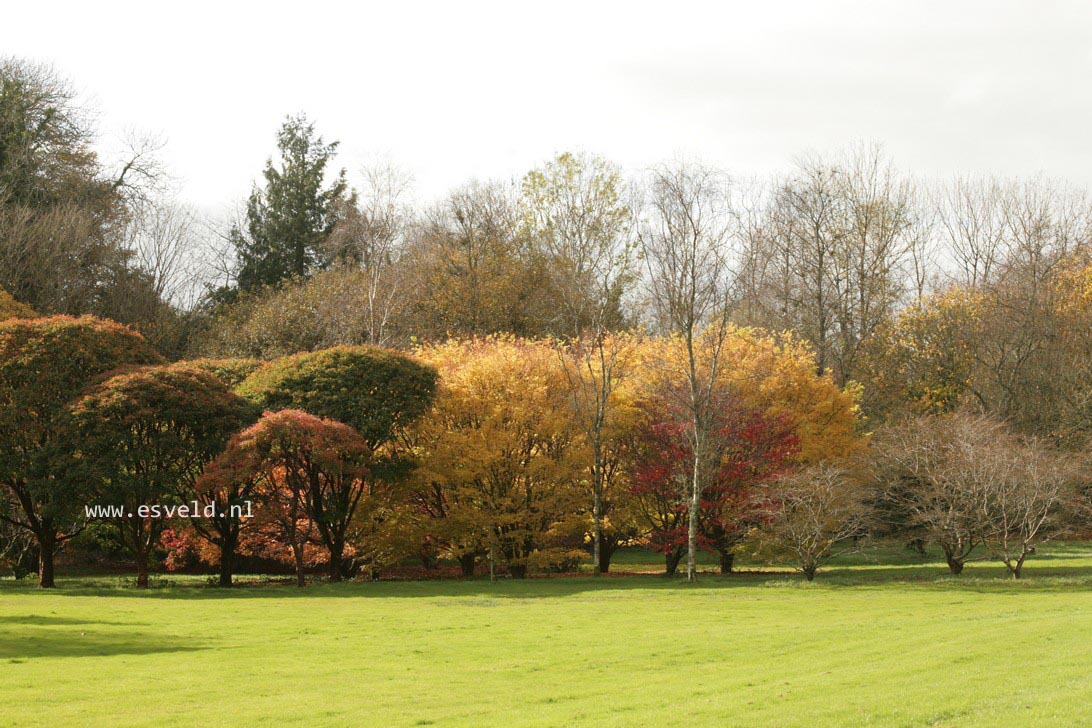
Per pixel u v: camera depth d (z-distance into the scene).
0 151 47.84
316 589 32.12
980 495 34.56
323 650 17.97
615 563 48.12
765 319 59.72
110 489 30.66
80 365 32.47
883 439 38.62
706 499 37.28
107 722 11.63
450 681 14.78
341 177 70.00
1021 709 11.02
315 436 31.62
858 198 55.75
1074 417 46.38
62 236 46.88
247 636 19.91
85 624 21.33
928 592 29.59
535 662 16.58
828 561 43.91
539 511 36.19
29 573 39.22
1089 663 14.07
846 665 15.48
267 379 35.53
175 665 16.08
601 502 38.12
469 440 35.44
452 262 59.41
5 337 31.59
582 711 12.24
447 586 33.34
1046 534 34.03
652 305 57.41
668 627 21.39
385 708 12.66
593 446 37.00
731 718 11.31
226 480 30.62
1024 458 34.59
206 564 43.94
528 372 37.34
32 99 50.31
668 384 37.50
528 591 31.39
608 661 16.66
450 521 36.06
